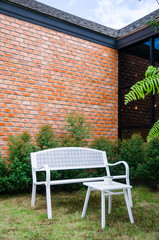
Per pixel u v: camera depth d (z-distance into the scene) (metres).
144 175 4.46
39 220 2.63
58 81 4.96
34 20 4.72
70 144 4.47
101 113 5.59
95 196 3.88
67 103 5.06
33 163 3.39
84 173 4.49
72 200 3.61
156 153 4.39
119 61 6.03
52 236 2.15
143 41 5.43
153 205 3.32
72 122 4.78
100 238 2.11
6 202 3.48
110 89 5.80
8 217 2.75
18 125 4.41
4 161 3.93
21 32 4.56
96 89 5.55
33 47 4.68
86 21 6.06
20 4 4.49
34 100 4.63
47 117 4.77
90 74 5.47
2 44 4.33
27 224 2.50
